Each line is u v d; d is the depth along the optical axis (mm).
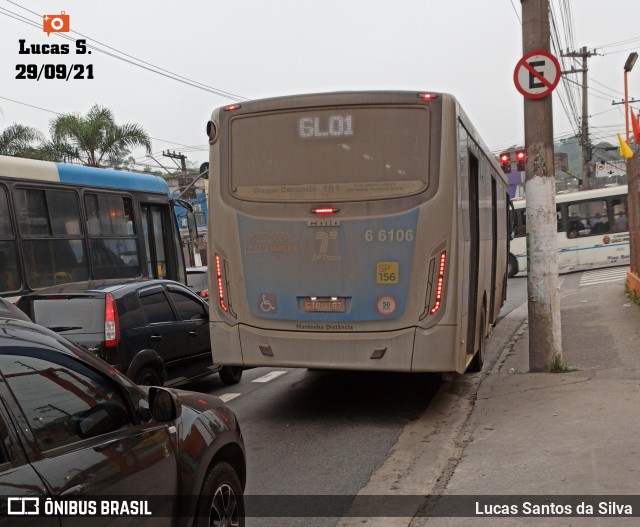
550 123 9023
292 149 7781
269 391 10023
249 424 8109
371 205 7555
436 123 7512
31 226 9945
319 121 7715
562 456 5844
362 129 7617
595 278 25844
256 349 7902
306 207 7715
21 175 9875
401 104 7562
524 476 5484
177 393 4312
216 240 8039
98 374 3412
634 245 16578
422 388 9648
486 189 10961
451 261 7449
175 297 9430
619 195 28875
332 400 9203
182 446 3742
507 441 6477
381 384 10078
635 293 15711
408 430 7574
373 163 7578
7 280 9359
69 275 10617
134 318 8281
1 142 29375
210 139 8117
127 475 3225
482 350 10414
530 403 7699
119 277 12000
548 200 9094
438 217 7438
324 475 6156
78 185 11125
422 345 7457
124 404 3477
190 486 3711
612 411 6969
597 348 10508
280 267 7793
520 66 9016
